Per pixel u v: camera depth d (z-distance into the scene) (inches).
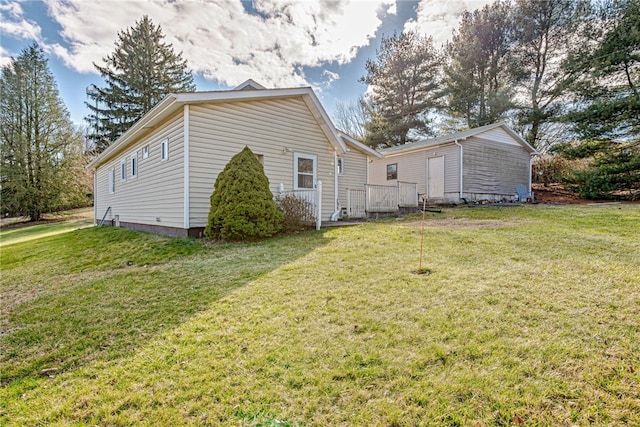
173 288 153.0
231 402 71.1
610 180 508.7
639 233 229.3
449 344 89.4
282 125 354.9
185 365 86.0
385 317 107.3
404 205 447.8
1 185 788.0
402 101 922.7
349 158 502.9
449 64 855.7
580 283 128.0
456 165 534.3
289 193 328.2
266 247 229.9
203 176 295.6
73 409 71.9
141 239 313.9
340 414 66.4
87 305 140.5
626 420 62.3
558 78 663.1
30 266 259.6
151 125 340.2
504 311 107.2
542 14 695.7
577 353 82.8
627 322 96.6
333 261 179.6
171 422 66.3
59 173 837.2
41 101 818.8
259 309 119.3
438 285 133.3
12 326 124.4
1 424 68.6
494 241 211.6
